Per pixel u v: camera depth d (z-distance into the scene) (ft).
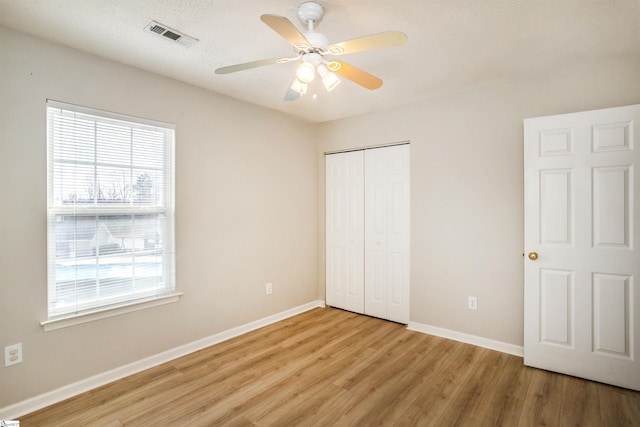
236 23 6.38
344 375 8.13
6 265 6.48
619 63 7.97
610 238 7.65
